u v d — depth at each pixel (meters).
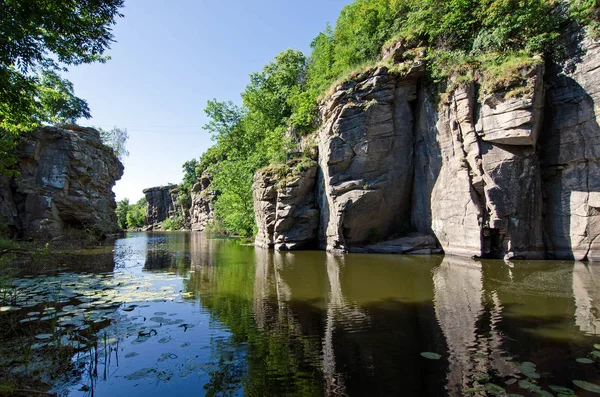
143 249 23.58
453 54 17.45
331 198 19.38
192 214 79.38
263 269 13.59
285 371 4.82
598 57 13.45
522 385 4.20
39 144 28.55
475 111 15.55
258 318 7.20
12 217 26.23
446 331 6.14
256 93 33.56
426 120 18.47
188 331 6.45
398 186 19.20
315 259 16.20
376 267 13.15
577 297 8.13
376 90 18.91
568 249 13.91
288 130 27.86
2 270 10.34
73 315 7.40
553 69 14.96
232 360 5.19
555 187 14.48
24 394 3.98
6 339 5.99
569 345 5.38
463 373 4.59
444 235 16.92
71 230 30.03
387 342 5.74
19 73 8.14
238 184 32.03
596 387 4.09
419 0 21.69
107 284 10.80
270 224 22.36
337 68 25.12
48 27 7.82
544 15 15.26
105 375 4.74
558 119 14.55
